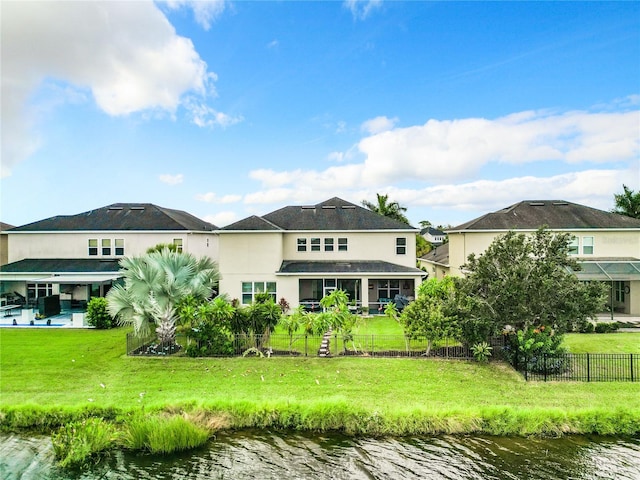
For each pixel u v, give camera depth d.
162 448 10.05
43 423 11.02
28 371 14.52
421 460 9.77
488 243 28.50
